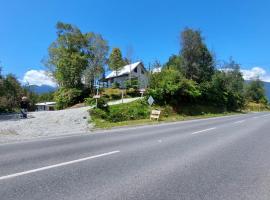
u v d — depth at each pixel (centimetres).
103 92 6031
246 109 7331
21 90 5078
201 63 5431
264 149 1137
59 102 5869
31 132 1747
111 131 1867
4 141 1339
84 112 2955
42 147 1152
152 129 2006
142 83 5997
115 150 1081
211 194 590
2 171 753
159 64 4628
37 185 634
